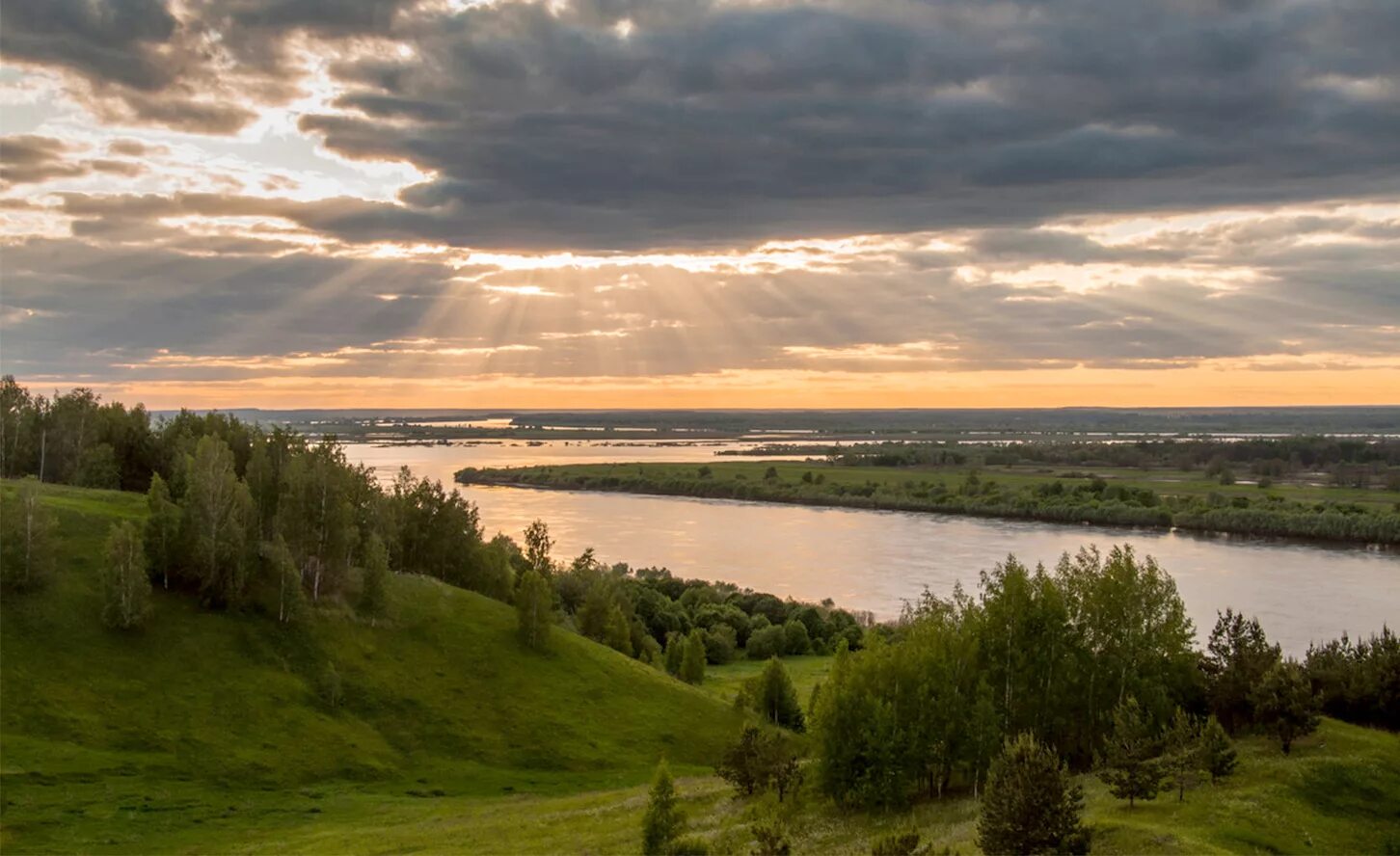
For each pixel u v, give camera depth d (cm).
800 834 6212
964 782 7244
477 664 10212
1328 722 7450
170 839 6397
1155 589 7662
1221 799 5641
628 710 10162
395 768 8288
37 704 7700
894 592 19638
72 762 7200
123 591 8738
